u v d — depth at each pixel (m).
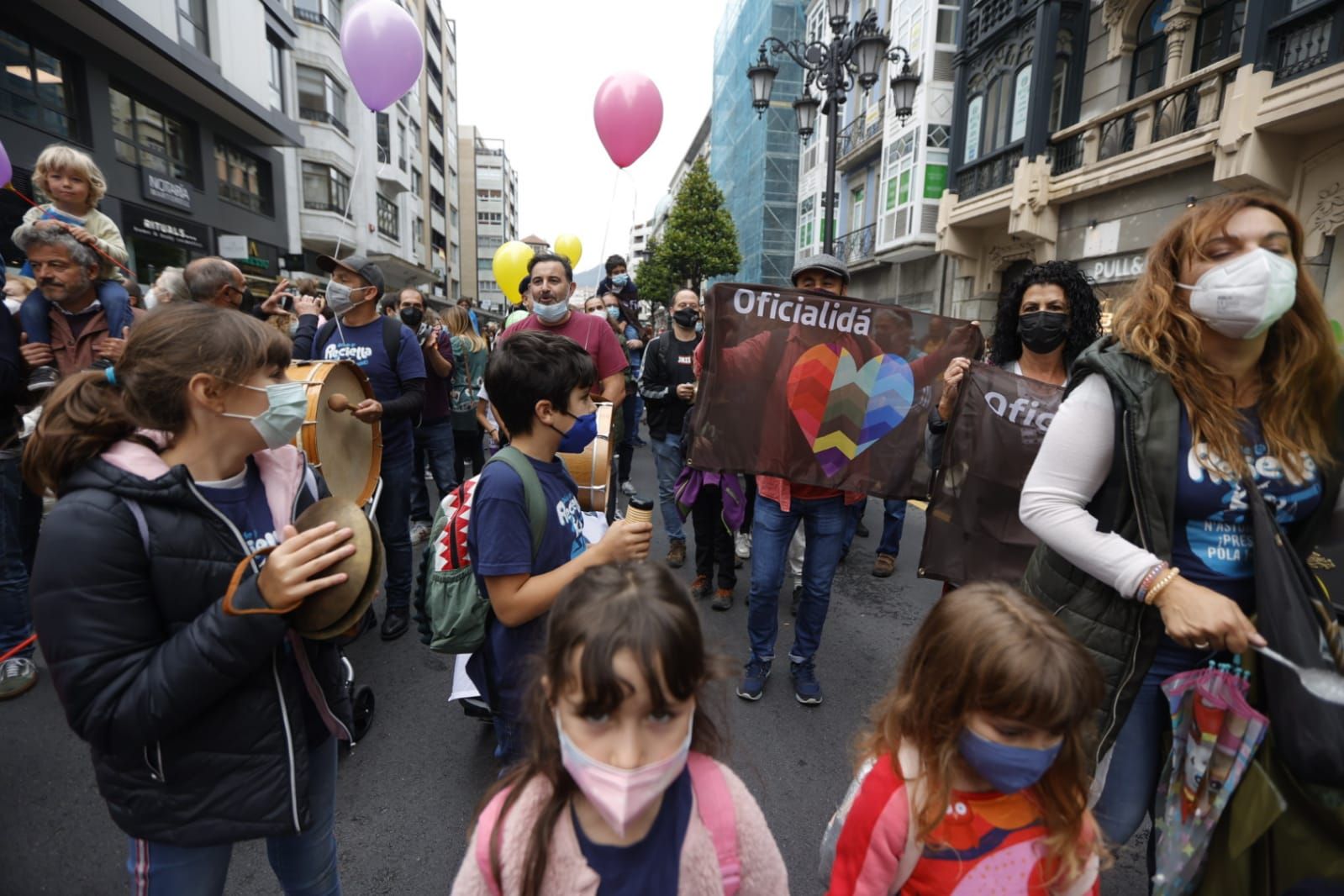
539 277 3.62
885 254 19.09
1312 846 1.37
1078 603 1.60
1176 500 1.46
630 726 0.97
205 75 14.70
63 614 1.14
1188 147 9.78
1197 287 1.40
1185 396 1.45
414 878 2.21
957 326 3.28
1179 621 1.37
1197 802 1.48
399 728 3.05
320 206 23.12
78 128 12.55
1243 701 1.42
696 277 28.72
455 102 50.53
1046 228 13.02
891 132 18.84
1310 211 8.76
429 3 38.34
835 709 3.28
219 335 1.24
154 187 14.54
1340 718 1.26
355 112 25.39
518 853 1.06
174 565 1.22
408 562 3.96
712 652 1.04
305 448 2.82
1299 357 1.43
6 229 10.88
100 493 1.18
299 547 1.22
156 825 1.30
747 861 1.11
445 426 5.46
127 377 1.22
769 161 32.78
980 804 1.29
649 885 1.04
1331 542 1.53
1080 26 12.68
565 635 0.99
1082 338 2.95
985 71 14.77
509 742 2.03
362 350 3.69
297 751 1.40
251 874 2.22
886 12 20.02
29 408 3.28
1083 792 1.29
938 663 1.27
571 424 1.89
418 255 36.03
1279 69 8.52
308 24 22.28
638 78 5.57
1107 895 2.16
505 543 1.76
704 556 4.65
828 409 3.22
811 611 3.26
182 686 1.15
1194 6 10.40
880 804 1.31
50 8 11.31
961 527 2.96
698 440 3.31
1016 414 2.88
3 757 2.73
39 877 2.17
